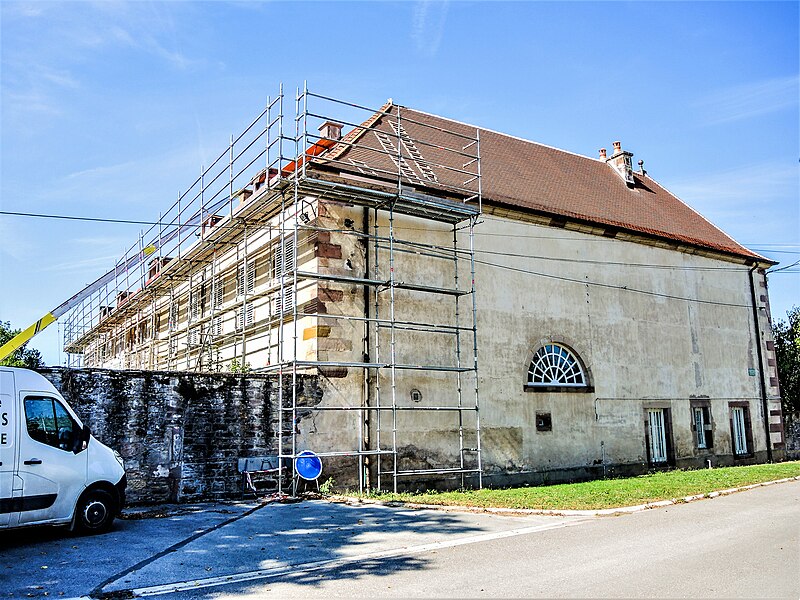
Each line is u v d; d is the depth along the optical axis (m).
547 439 17.30
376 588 6.24
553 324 18.08
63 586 6.47
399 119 15.40
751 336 23.91
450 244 16.34
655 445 19.95
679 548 7.91
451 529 9.45
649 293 20.78
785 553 7.56
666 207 24.42
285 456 12.83
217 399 12.78
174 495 12.13
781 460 23.61
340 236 14.65
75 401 11.57
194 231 18.86
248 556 7.68
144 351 24.97
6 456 8.36
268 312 15.94
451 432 15.56
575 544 8.26
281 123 13.78
